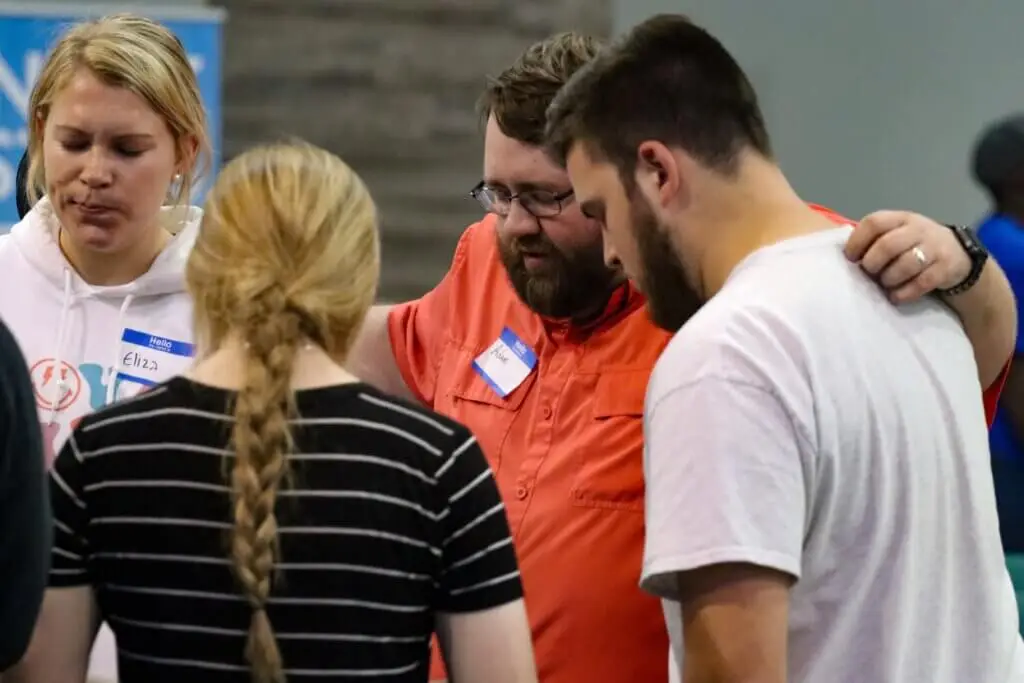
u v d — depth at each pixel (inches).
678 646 131.4
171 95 171.5
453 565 119.0
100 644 171.2
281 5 467.2
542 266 166.1
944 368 131.0
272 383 114.0
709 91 128.7
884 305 129.8
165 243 186.4
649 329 167.5
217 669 114.5
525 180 160.9
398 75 478.6
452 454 118.6
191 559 114.5
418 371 193.8
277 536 113.2
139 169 170.7
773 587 117.3
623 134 130.2
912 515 125.0
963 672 132.0
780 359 119.9
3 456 108.0
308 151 125.0
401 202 483.8
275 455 112.7
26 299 184.1
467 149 486.3
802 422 118.7
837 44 490.9
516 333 180.1
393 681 116.5
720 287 132.2
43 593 112.7
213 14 360.5
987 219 340.8
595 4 486.0
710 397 119.0
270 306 116.0
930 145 496.4
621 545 163.3
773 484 117.3
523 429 174.6
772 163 134.2
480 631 120.3
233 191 121.9
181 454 115.5
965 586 131.9
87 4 356.8
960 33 490.9
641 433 164.1
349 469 115.0
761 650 116.8
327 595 113.6
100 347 183.5
